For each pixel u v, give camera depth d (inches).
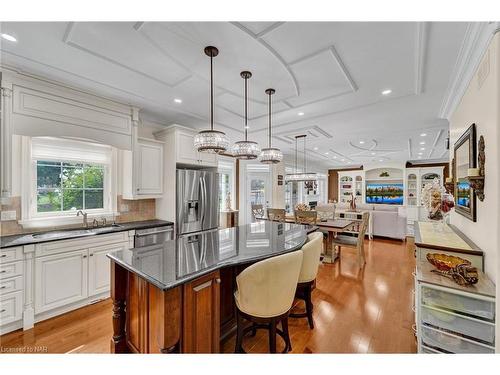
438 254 70.4
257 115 135.7
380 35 65.0
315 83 94.6
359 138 193.8
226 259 63.2
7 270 78.7
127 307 66.6
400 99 109.8
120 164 130.8
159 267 56.3
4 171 85.7
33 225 98.7
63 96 98.3
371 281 127.3
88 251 98.7
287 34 65.1
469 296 54.8
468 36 63.1
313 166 374.6
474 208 72.5
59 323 86.0
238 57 76.8
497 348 51.1
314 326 85.1
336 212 243.1
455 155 100.9
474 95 73.7
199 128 163.0
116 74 89.0
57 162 110.0
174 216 135.4
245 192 253.8
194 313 53.5
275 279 60.8
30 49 72.9
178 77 91.4
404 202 342.0
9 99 85.0
